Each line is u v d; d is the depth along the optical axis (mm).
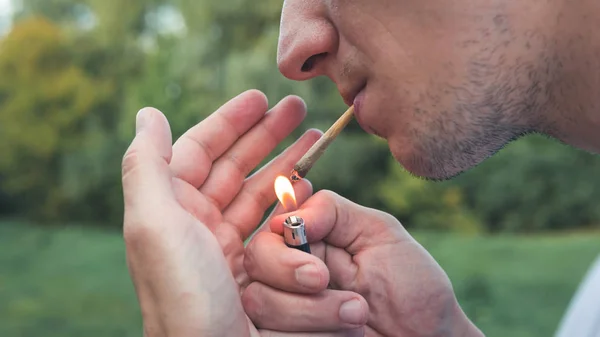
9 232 3207
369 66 420
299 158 497
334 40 428
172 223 389
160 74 3061
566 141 430
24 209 3648
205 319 380
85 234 3148
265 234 445
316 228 482
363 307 432
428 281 498
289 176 496
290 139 2350
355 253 508
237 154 490
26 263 2553
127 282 2273
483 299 1680
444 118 411
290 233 437
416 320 496
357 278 501
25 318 1883
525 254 2131
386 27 411
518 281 1822
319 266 422
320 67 440
